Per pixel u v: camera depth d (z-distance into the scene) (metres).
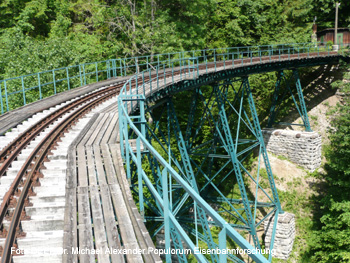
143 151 9.97
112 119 14.02
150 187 5.47
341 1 44.25
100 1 35.69
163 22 31.30
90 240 5.46
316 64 34.03
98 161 8.91
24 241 5.67
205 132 30.09
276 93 31.44
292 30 41.03
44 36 33.69
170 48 30.47
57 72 24.41
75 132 11.97
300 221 25.58
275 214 23.39
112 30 33.38
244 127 33.09
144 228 5.81
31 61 23.94
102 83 23.64
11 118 14.20
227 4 37.94
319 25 46.41
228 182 29.31
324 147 31.47
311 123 33.81
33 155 9.33
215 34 38.62
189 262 18.95
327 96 36.25
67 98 18.28
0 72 25.41
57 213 6.63
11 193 7.11
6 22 32.88
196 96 22.44
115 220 6.16
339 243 20.86
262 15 40.12
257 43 40.25
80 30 34.56
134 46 30.83
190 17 34.25
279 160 30.17
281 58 29.95
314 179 28.52
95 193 7.11
